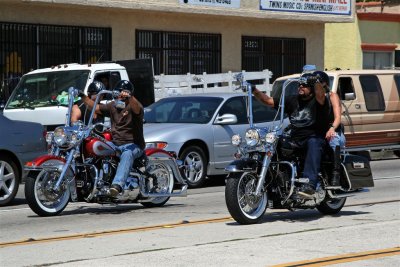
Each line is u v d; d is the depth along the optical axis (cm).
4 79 2839
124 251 1102
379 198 1688
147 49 3256
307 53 3812
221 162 2002
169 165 1575
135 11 3162
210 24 3450
